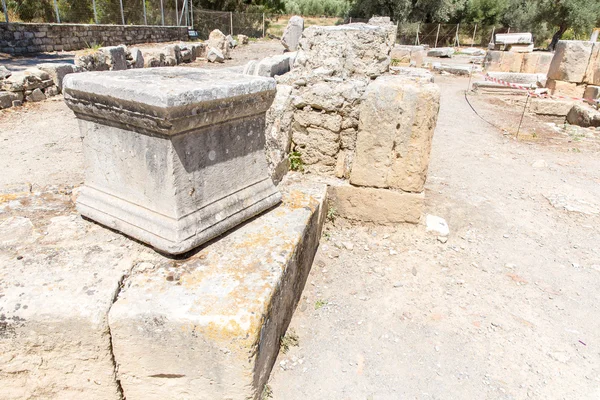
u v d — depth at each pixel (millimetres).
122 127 2051
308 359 2377
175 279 1972
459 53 23609
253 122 2432
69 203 2711
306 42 3832
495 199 4590
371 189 3615
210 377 1858
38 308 1776
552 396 2203
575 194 4773
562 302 2963
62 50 13570
